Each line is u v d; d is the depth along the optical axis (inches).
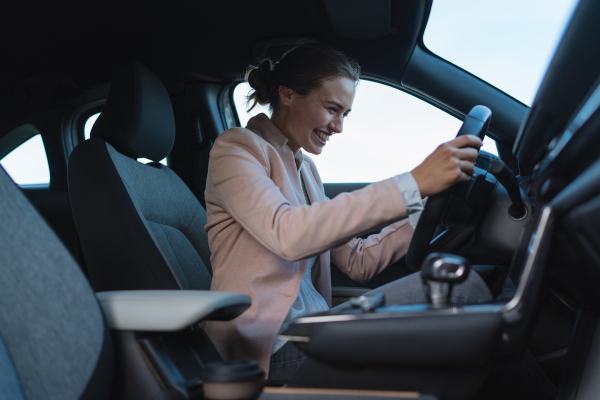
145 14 70.8
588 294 26.7
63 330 23.6
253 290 35.9
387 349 21.2
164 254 43.6
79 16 71.2
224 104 83.9
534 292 21.7
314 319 22.7
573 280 27.0
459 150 29.3
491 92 68.1
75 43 76.7
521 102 67.4
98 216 44.0
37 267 24.0
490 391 33.5
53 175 85.4
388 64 71.8
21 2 67.2
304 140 46.2
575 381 29.5
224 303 27.1
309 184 48.9
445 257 22.3
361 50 71.5
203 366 29.4
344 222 29.6
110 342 26.1
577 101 25.5
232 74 80.7
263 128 44.6
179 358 28.1
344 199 30.3
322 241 30.1
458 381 21.6
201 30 73.2
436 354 20.5
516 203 31.7
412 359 21.0
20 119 87.4
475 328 20.0
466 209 33.2
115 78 52.2
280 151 44.3
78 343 23.9
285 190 40.4
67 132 86.6
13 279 22.7
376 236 49.2
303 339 22.8
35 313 22.9
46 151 86.2
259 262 37.0
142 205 48.6
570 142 23.0
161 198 53.6
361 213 29.4
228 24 71.9
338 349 22.0
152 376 26.4
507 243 32.1
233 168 36.6
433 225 31.6
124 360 26.9
